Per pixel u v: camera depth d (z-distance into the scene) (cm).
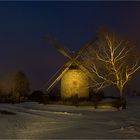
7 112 2766
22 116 2628
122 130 1992
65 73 3869
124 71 3569
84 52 3806
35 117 2620
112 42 3622
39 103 3712
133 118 2627
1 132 1998
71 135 1864
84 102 3419
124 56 3569
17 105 3556
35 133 1992
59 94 4169
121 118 2627
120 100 3406
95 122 2362
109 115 2819
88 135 1847
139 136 1828
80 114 2842
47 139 1791
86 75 3806
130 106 3569
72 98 3594
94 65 3684
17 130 2080
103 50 3634
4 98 4072
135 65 3566
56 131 2027
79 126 2178
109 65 3591
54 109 3216
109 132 1936
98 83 3672
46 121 2445
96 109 3272
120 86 3497
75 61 3853
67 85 3819
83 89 3809
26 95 4494
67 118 2617
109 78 3594
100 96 4125
